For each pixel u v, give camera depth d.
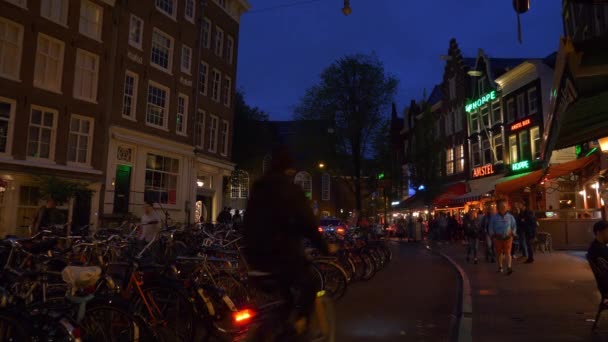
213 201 28.73
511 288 8.81
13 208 16.53
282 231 3.23
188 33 25.56
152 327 4.82
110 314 4.28
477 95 33.00
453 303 7.96
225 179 36.06
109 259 7.78
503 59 34.44
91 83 20.02
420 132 31.48
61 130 18.53
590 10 16.50
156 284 5.12
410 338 5.63
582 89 4.53
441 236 27.64
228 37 30.28
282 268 3.23
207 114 27.70
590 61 4.11
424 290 9.38
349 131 34.00
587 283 9.23
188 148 25.05
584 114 6.16
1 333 3.84
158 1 23.75
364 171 34.97
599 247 5.51
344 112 34.53
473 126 34.03
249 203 3.35
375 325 6.30
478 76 33.00
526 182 21.38
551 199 23.72
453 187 34.31
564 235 18.33
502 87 30.00
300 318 3.35
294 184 3.26
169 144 23.59
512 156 29.11
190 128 25.53
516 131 28.50
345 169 35.94
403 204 35.16
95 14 20.36
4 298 3.92
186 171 25.05
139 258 5.46
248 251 3.30
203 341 5.30
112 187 20.28
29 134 17.66
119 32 21.20
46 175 17.31
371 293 9.01
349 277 10.03
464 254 17.42
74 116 19.16
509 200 25.66
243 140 36.94
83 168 19.03
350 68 34.09
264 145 38.25
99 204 19.62
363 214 35.72
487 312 6.69
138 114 22.03
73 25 19.20
